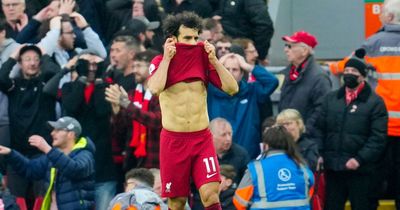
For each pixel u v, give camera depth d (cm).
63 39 3256
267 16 3481
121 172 3142
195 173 2102
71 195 2934
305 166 2780
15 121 3127
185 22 2070
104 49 3319
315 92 3158
